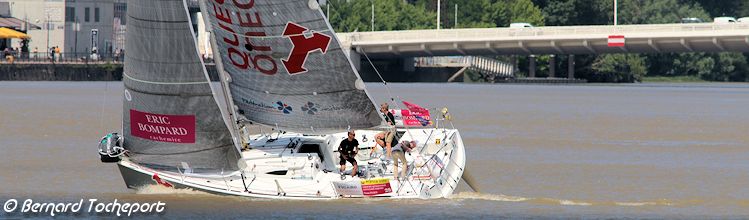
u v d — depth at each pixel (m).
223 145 148.38
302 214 139.88
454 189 155.38
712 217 145.50
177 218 138.12
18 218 140.00
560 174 185.88
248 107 156.00
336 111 154.12
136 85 149.25
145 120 149.88
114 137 152.88
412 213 142.00
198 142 148.62
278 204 145.50
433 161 154.38
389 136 150.88
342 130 154.38
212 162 149.50
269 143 159.00
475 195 158.00
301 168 150.50
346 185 148.62
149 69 148.00
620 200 158.38
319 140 156.12
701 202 157.12
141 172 151.62
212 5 152.50
